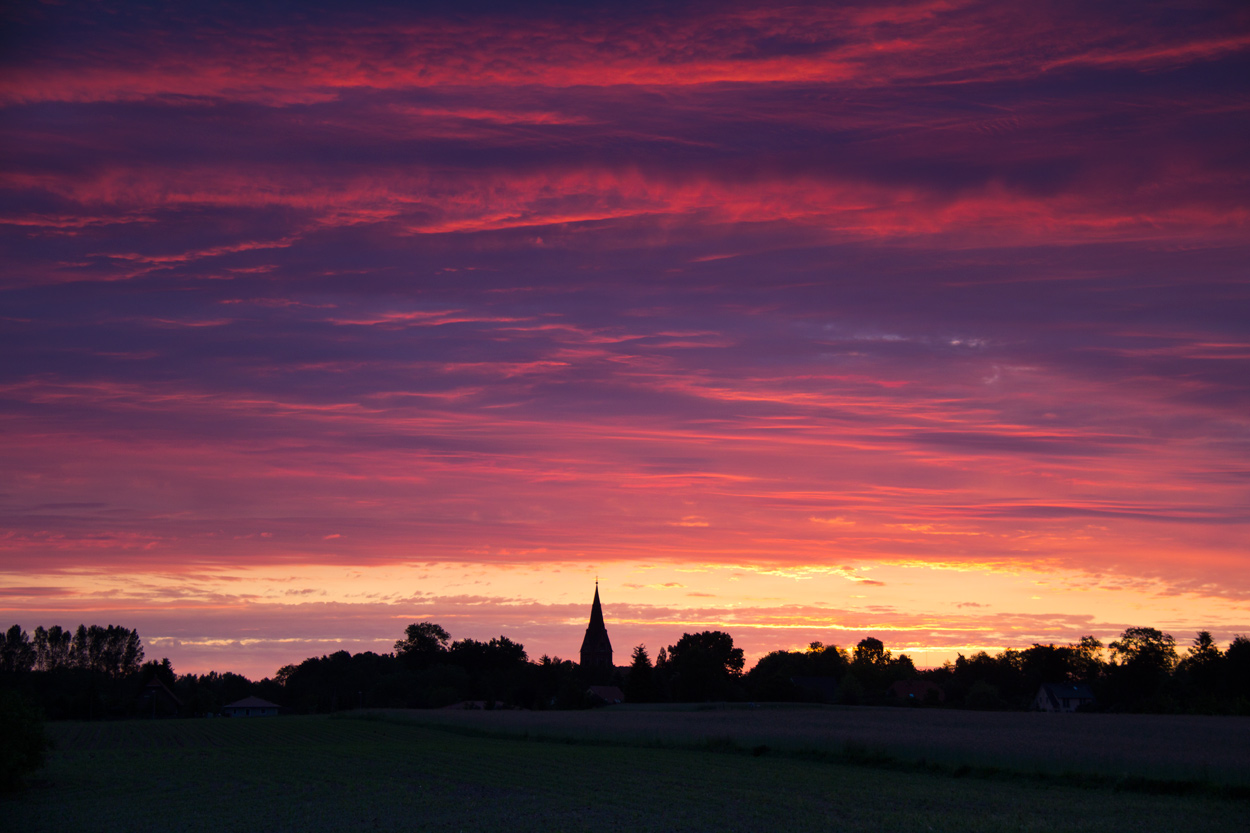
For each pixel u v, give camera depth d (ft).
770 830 98.37
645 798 122.42
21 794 135.95
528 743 221.05
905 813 107.76
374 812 114.11
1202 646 386.73
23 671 620.08
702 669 480.23
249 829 103.09
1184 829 96.89
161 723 368.89
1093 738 178.60
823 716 295.28
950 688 530.68
